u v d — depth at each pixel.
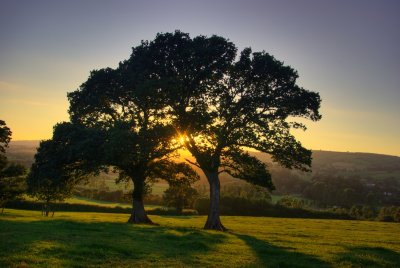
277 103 39.38
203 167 41.59
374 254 25.31
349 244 31.28
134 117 41.09
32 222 35.03
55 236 24.25
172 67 40.19
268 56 39.12
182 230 34.47
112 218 58.75
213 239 28.64
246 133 38.47
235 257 21.06
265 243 29.09
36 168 40.34
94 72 42.31
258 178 41.06
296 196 168.50
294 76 39.81
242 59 39.56
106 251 19.55
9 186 59.16
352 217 101.31
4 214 54.66
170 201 93.06
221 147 39.97
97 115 43.84
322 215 101.62
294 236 38.41
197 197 100.81
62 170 40.44
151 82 36.41
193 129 38.38
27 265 14.85
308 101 39.19
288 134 39.34
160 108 39.31
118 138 34.44
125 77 40.53
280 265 19.39
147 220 46.44
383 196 177.62
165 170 49.19
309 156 39.28
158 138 36.25
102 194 123.12
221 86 39.69
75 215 66.62
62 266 15.30
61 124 40.69
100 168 39.56
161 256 19.64
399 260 23.19
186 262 18.48
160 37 39.25
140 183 46.84
